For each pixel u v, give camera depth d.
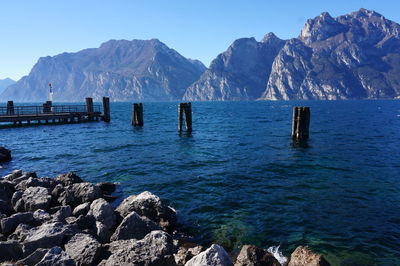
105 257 6.84
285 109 119.69
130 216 8.48
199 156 21.73
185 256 7.26
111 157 21.45
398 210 10.93
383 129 39.97
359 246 8.30
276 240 8.74
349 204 11.61
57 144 27.64
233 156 21.72
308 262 6.71
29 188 11.11
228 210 11.13
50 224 7.86
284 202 11.90
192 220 10.30
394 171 16.95
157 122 54.69
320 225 9.69
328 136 32.75
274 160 20.20
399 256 7.79
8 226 8.23
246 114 84.00
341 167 18.03
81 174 16.83
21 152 23.89
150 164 19.08
